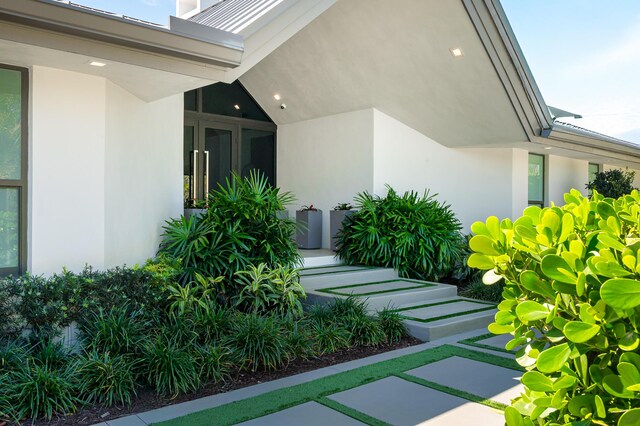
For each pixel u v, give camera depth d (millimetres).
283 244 6781
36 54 4547
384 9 8016
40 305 4535
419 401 4105
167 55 4844
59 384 3848
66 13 4070
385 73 9047
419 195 10367
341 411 3893
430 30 8016
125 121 5977
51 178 5148
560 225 2127
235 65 5207
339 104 10133
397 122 10047
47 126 5102
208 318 5137
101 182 5492
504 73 8312
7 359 4066
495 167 11359
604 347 1806
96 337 4465
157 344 4496
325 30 8891
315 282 7766
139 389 4266
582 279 1788
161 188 6980
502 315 2238
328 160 10492
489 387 4422
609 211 2277
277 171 11562
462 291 8688
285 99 10766
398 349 5648
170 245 6395
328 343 5449
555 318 1885
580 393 1893
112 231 5742
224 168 10516
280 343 4945
